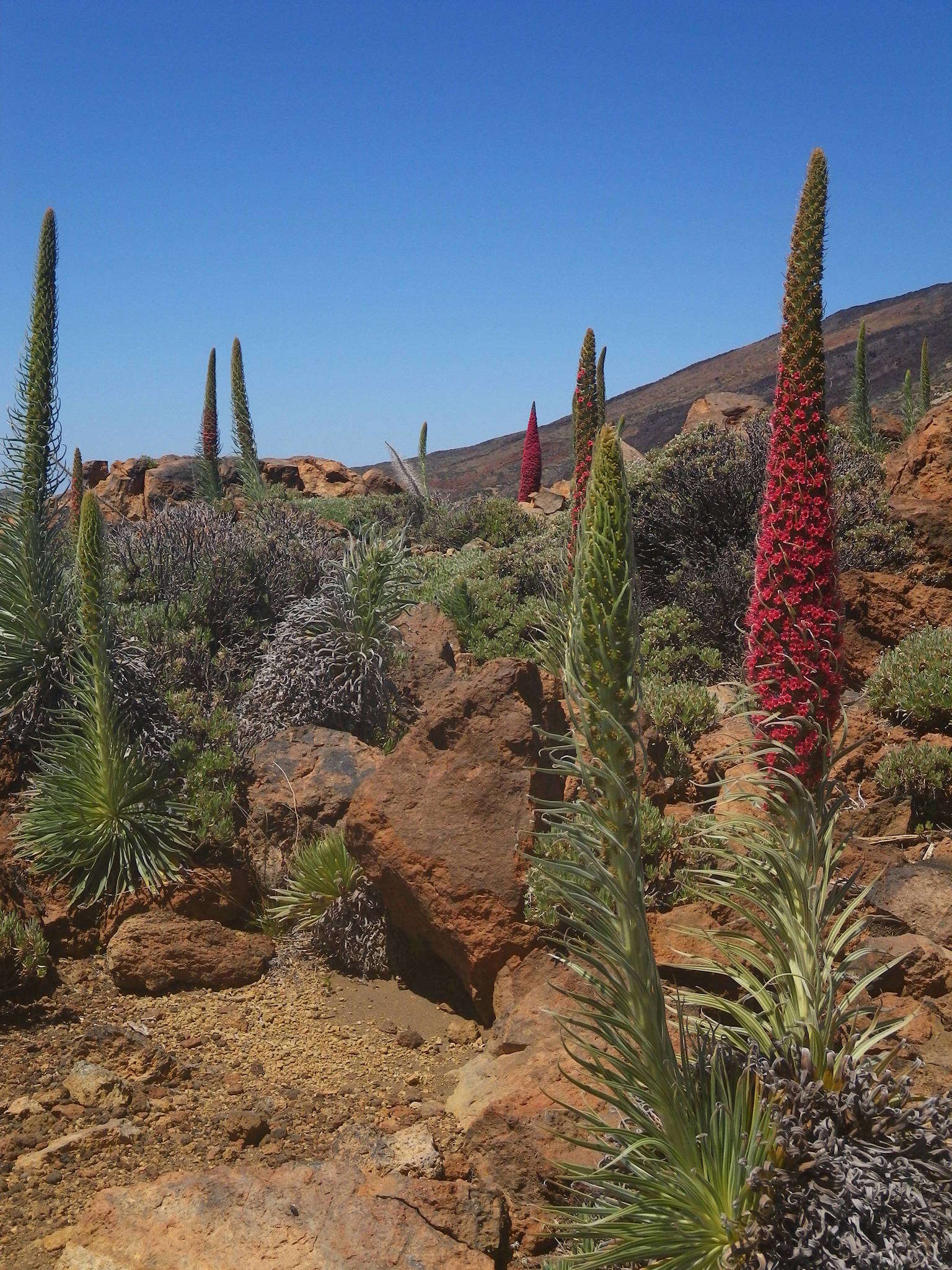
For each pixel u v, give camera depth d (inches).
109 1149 167.0
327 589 373.7
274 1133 173.6
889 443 751.7
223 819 268.1
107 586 294.7
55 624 302.7
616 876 109.7
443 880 212.5
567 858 203.8
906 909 208.2
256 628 414.0
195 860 263.6
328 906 252.1
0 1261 136.3
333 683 342.3
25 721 292.7
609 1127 120.6
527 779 218.7
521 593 496.1
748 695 130.6
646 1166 123.4
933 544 392.2
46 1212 148.7
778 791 128.7
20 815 270.5
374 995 235.5
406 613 398.6
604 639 103.2
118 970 232.2
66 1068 193.0
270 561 447.2
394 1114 179.0
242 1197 142.9
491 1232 145.1
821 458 124.3
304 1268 133.1
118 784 259.8
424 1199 145.9
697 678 383.9
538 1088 165.8
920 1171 121.8
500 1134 163.0
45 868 254.5
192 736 306.3
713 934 142.2
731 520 465.4
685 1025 150.6
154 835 259.9
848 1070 127.6
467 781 220.4
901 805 251.3
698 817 143.5
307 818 275.7
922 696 291.3
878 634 365.1
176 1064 196.4
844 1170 118.2
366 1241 136.7
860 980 135.3
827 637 124.9
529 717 224.7
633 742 105.5
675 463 487.5
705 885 205.0
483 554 600.7
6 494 303.9
